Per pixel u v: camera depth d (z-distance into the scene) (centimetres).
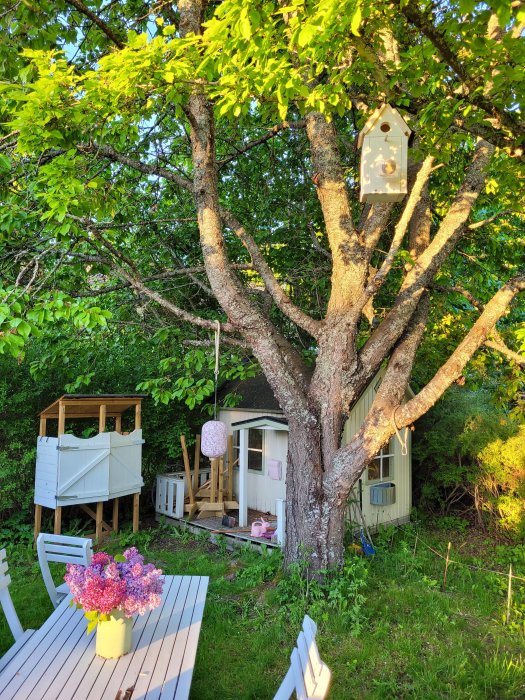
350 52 334
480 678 350
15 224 464
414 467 868
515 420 708
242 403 811
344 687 341
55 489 600
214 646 391
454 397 868
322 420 472
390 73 317
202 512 734
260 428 715
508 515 695
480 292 733
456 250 703
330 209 498
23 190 495
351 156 689
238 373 618
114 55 309
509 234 724
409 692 337
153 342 645
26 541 633
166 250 688
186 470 748
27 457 638
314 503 461
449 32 261
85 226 502
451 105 299
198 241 735
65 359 593
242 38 271
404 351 486
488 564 600
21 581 516
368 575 489
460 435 751
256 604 455
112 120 410
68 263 537
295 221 713
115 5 545
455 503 831
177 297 720
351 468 457
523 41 241
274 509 757
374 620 422
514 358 452
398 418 454
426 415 848
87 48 545
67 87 342
